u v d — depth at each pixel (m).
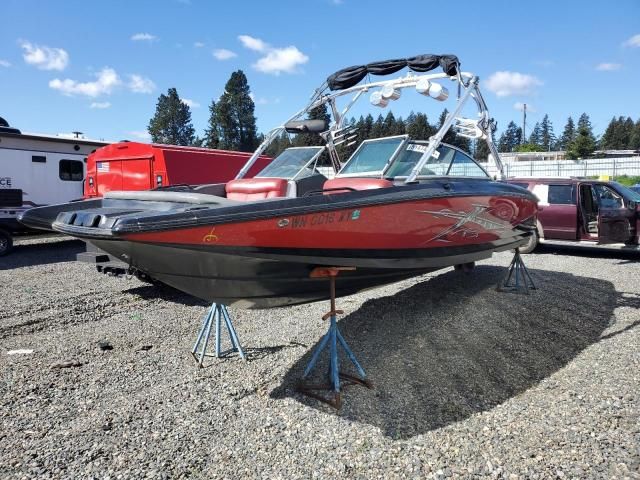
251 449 2.74
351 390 3.50
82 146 11.51
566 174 35.47
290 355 4.17
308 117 5.96
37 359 4.07
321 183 4.43
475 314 5.27
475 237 4.95
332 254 3.54
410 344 4.40
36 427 2.95
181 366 3.94
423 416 3.12
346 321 5.11
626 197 9.54
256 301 3.65
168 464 2.59
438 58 5.02
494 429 2.93
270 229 3.12
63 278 7.53
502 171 6.59
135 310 5.68
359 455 2.68
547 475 2.46
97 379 3.67
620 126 86.62
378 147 4.86
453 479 2.45
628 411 3.09
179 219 2.79
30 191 10.50
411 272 4.50
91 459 2.62
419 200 4.01
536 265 8.50
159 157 8.52
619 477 2.42
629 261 9.07
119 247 3.01
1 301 5.96
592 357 4.04
